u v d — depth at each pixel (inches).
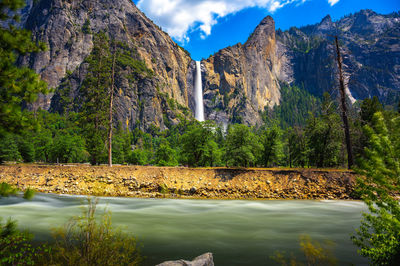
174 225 557.9
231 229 527.5
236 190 969.5
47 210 705.0
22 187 1031.6
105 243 209.8
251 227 546.0
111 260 208.4
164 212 706.8
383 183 197.6
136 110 6678.2
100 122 1632.6
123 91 6510.8
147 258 339.9
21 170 1133.7
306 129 2054.6
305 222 595.2
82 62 7293.3
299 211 724.7
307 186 945.5
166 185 1005.2
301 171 999.0
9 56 183.3
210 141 1689.2
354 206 786.2
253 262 337.1
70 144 2295.8
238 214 685.3
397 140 196.2
